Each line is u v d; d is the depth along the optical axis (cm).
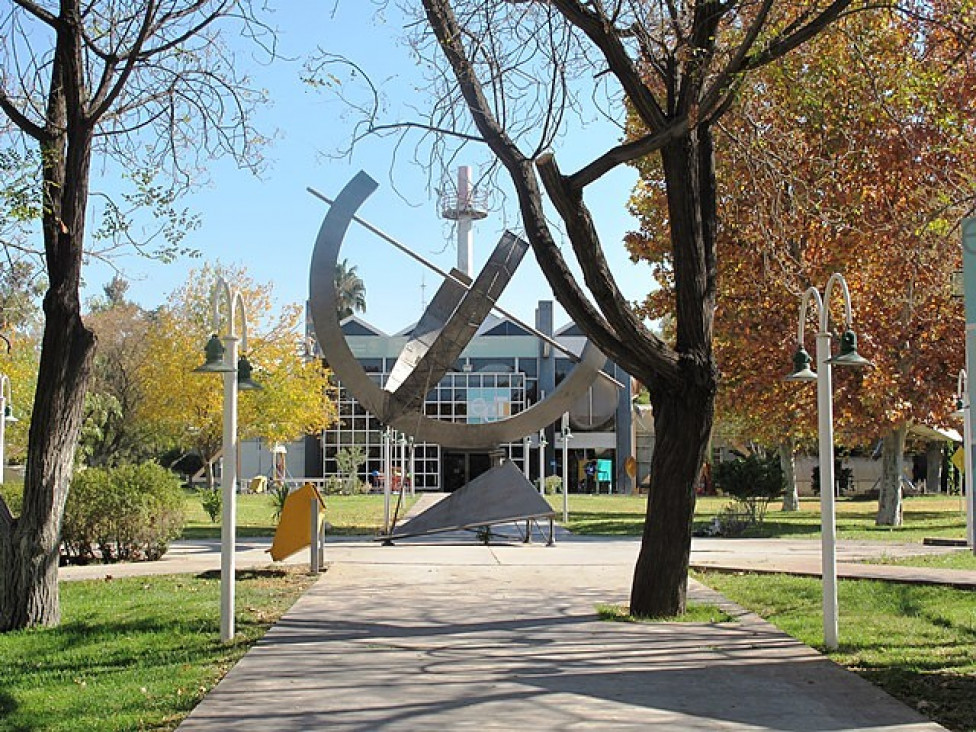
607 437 5894
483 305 1916
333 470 5750
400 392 1914
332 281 1850
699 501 4444
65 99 1092
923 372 2439
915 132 1518
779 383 2472
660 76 1124
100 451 5259
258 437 5541
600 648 903
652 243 2700
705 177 1117
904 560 1659
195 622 1063
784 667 816
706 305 1086
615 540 2141
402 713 672
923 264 1702
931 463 5362
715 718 657
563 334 6038
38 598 1052
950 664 827
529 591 1295
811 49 1292
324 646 920
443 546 1966
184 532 2352
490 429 2005
